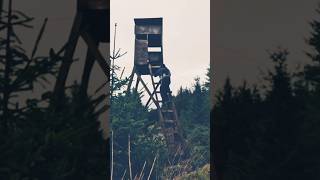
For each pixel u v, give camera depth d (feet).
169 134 231.50
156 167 227.61
